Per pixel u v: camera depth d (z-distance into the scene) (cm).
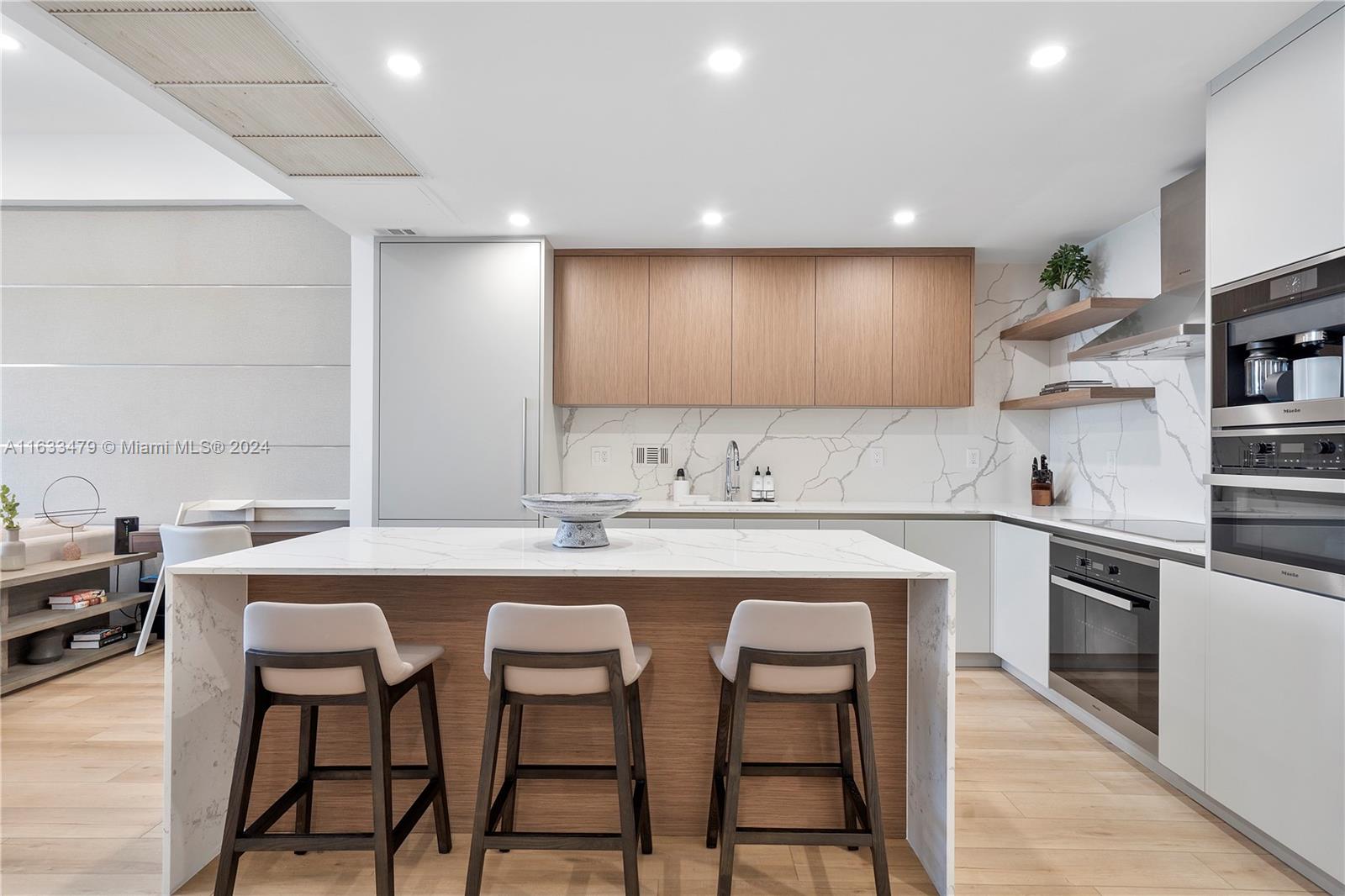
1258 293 213
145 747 296
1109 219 377
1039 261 459
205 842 211
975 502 459
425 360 411
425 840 227
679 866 212
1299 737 197
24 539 429
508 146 287
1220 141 229
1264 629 209
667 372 434
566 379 435
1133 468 373
